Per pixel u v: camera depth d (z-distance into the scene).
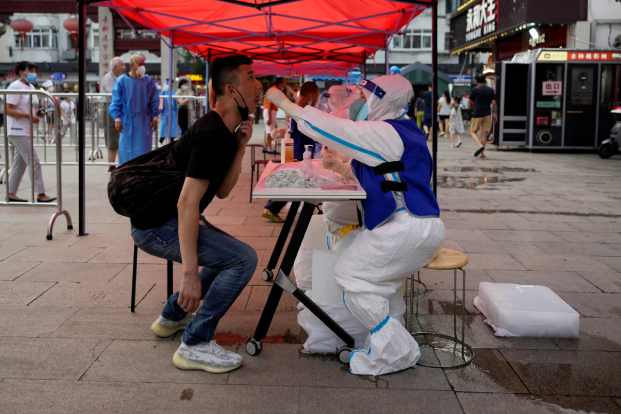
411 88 3.47
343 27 8.91
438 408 2.97
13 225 6.74
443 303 4.49
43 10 23.25
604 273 5.26
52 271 5.04
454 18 27.41
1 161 11.72
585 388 3.20
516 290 4.23
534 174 12.16
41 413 2.85
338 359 3.49
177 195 3.21
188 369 3.31
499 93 17.41
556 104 16.64
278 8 7.64
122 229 6.61
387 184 3.23
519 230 6.95
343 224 3.76
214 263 3.25
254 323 4.02
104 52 18.52
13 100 7.55
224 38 9.02
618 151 15.26
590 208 8.38
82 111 6.16
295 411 2.91
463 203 8.73
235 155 3.34
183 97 13.52
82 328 3.86
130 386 3.13
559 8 17.55
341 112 3.96
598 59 16.36
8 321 3.96
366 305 3.28
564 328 3.86
